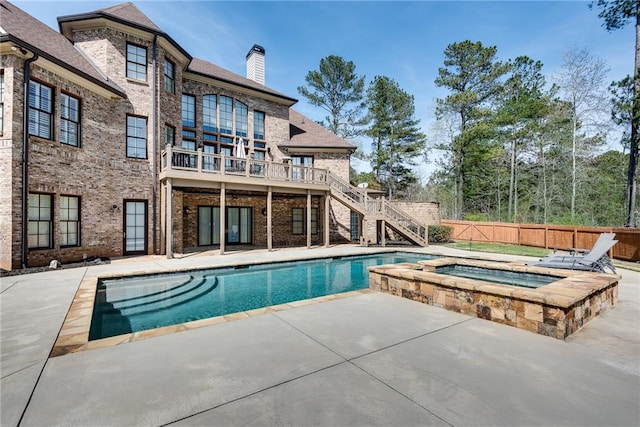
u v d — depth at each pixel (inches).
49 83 373.7
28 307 202.1
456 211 1243.8
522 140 1018.7
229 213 673.0
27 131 346.6
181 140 563.5
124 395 98.0
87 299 221.5
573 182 884.0
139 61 498.0
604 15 577.9
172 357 125.8
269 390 100.7
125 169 471.2
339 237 754.8
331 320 173.5
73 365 119.1
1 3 411.8
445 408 91.0
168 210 452.8
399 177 1365.7
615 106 572.7
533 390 101.6
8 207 331.0
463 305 188.9
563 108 907.4
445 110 1141.1
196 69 633.0
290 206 727.7
